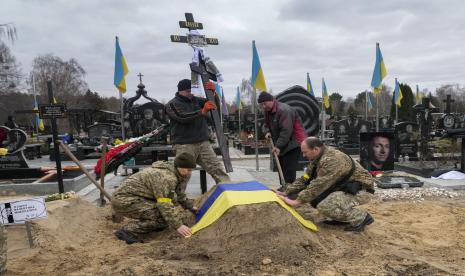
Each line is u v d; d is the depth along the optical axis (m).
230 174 9.88
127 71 10.06
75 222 4.86
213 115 6.59
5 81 31.66
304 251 3.69
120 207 4.36
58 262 3.68
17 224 4.25
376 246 4.08
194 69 7.09
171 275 3.22
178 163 4.23
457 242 4.37
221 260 3.52
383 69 12.81
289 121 6.07
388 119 22.55
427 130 10.53
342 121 17.41
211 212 4.23
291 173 6.37
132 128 10.68
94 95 53.00
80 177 8.40
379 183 7.81
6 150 9.59
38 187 7.96
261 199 4.14
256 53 10.70
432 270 3.37
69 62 53.84
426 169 9.06
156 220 4.40
